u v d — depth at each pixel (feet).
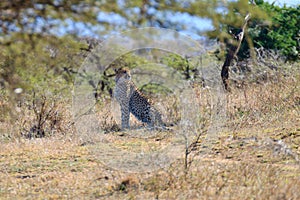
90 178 42.24
